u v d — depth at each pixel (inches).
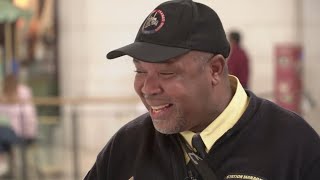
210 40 59.5
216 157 62.8
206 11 60.6
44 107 294.0
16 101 231.6
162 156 65.9
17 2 332.8
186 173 64.4
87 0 346.9
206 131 62.7
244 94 65.3
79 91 348.5
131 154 68.4
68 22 346.3
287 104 273.9
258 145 62.9
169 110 60.1
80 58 348.2
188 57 58.6
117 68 349.7
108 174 69.7
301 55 324.5
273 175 61.6
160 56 57.6
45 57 343.9
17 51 332.5
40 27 340.5
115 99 283.1
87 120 305.4
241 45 335.6
